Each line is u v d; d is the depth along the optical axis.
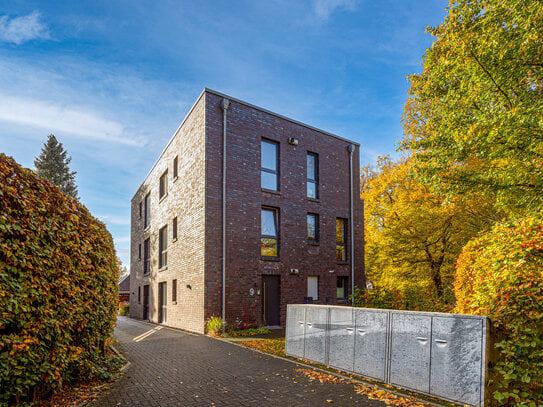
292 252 14.98
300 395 5.23
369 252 20.44
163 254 18.64
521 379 4.13
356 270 17.39
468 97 7.61
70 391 5.32
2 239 3.61
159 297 18.53
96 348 6.35
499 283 4.63
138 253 23.92
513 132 6.34
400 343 5.65
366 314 6.35
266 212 14.87
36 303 4.21
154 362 7.62
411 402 4.87
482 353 4.51
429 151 8.55
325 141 17.12
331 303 16.03
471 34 7.40
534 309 4.20
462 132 7.44
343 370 6.67
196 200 13.72
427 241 17.16
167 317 16.81
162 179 19.86
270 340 10.69
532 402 4.07
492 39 6.79
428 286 16.69
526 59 6.68
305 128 16.38
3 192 3.68
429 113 10.55
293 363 7.44
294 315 8.27
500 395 4.24
